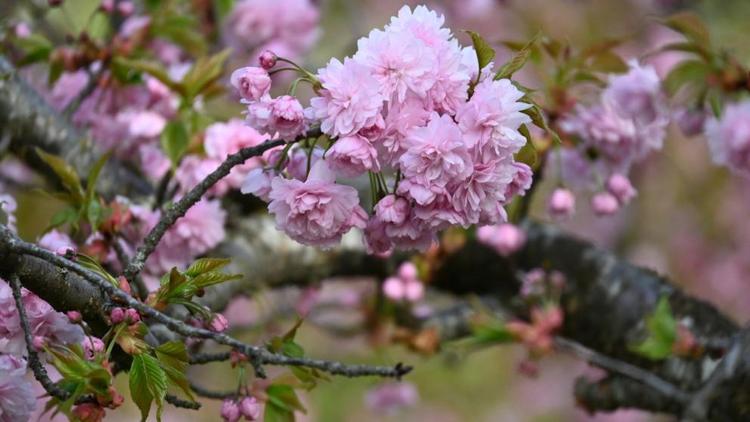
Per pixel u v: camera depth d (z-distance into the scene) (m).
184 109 5.28
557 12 11.35
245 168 5.01
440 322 6.56
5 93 5.56
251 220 6.00
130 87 5.75
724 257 11.44
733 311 11.45
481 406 11.86
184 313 4.43
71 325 3.74
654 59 9.06
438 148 3.38
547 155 5.69
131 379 3.45
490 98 3.42
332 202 3.57
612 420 11.09
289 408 4.18
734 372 4.98
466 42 9.98
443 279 6.37
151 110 5.46
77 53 5.68
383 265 6.29
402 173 3.51
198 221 5.00
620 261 6.18
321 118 3.42
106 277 3.58
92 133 5.76
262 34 7.14
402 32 3.47
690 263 11.39
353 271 6.30
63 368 3.35
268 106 3.45
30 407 3.63
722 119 5.71
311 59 9.56
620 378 5.84
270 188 3.68
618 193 5.65
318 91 3.51
